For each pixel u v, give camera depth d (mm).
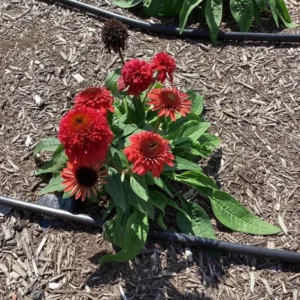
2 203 703
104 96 610
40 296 623
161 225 674
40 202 706
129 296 624
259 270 658
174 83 895
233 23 1031
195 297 627
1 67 906
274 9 1005
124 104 730
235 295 633
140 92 655
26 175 750
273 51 969
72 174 600
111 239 643
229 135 815
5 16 1007
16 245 670
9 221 697
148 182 666
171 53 960
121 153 638
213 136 750
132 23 1007
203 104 856
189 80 904
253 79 911
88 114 551
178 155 720
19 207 699
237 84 901
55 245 671
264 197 736
